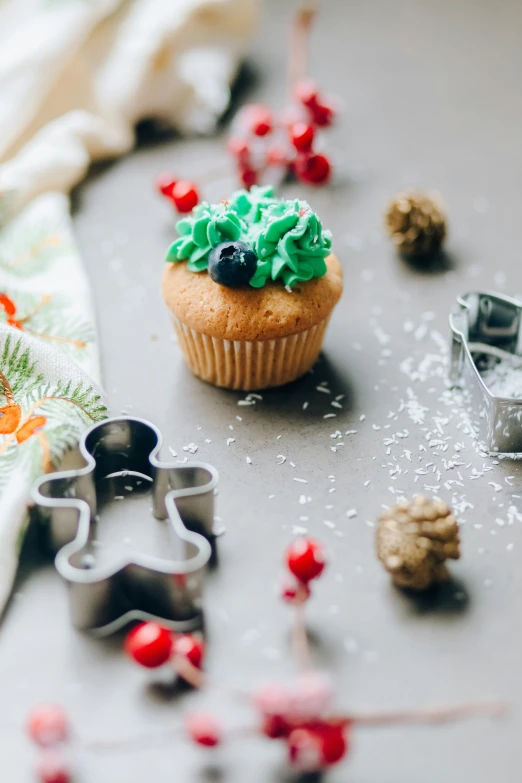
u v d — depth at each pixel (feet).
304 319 1.42
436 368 1.53
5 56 1.88
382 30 2.46
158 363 1.54
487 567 1.26
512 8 2.59
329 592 1.24
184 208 1.72
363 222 1.82
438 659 1.17
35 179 1.76
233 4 2.08
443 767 1.09
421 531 1.22
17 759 1.10
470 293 1.49
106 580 1.17
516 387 1.45
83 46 1.98
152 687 1.15
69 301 1.56
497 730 1.12
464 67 2.29
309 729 1.06
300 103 1.87
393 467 1.38
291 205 1.43
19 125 1.84
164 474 1.28
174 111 2.03
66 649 1.18
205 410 1.46
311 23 2.47
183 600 1.18
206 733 1.07
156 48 1.96
